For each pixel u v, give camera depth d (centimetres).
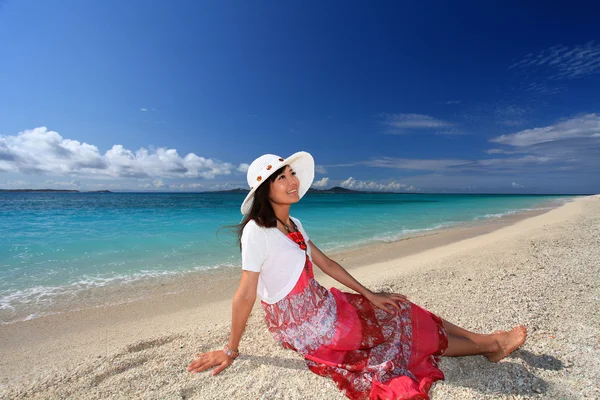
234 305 227
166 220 1616
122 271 648
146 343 312
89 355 301
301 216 1911
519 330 253
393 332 229
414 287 452
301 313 230
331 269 267
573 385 224
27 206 2922
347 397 217
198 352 286
